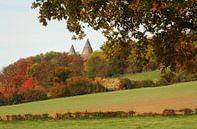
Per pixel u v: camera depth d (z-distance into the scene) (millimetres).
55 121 71062
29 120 75750
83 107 126000
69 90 199500
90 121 67500
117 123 61688
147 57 35250
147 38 34250
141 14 31188
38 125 65125
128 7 29781
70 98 166875
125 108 110188
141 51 35281
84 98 158750
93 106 125812
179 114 72625
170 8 29422
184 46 33562
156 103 114562
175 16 31422
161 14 31141
